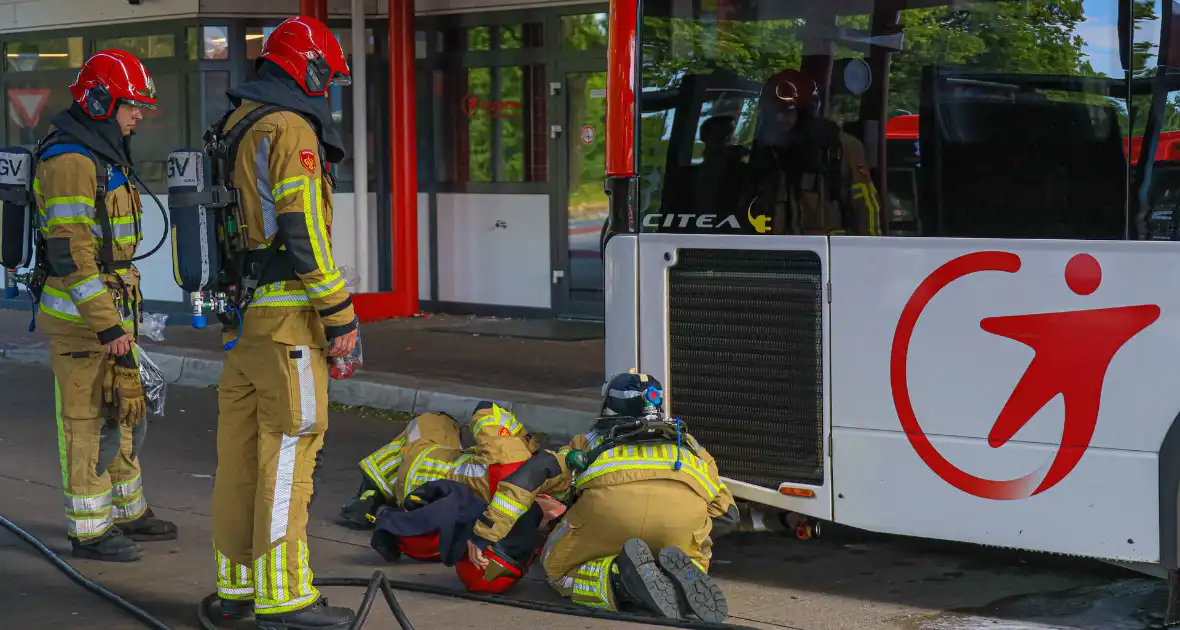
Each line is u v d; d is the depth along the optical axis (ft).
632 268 18.98
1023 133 16.12
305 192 15.14
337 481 24.76
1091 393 15.79
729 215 18.20
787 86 17.66
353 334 15.61
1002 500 16.40
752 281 18.07
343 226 44.34
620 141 18.90
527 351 36.17
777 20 17.70
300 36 15.49
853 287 17.24
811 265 17.61
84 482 19.34
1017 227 16.19
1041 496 16.17
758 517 18.98
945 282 16.60
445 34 43.21
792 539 20.59
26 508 22.67
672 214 18.66
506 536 17.75
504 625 16.66
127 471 20.39
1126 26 15.52
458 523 18.63
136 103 18.61
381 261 45.01
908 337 16.88
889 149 17.01
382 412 31.40
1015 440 16.29
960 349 16.55
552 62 40.81
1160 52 15.37
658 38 18.57
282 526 15.75
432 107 43.78
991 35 16.28
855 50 17.17
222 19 42.75
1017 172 16.16
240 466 16.20
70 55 46.21
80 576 18.56
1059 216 15.94
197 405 32.63
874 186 17.12
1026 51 16.10
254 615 16.37
